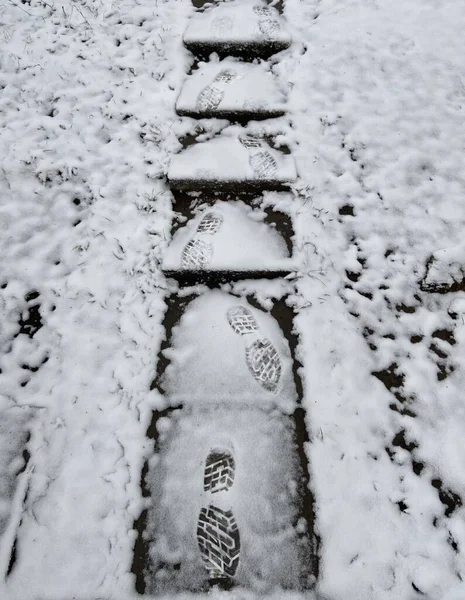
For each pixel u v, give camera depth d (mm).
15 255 2035
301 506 1432
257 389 1661
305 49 2742
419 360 1720
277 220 2113
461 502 1436
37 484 1482
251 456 1521
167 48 2764
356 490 1454
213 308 1885
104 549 1372
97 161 2326
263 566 1339
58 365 1744
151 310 1884
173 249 1994
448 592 1291
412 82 2576
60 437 1575
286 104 2475
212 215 2129
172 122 2445
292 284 1935
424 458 1513
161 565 1349
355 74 2611
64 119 2486
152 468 1516
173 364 1737
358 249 2010
